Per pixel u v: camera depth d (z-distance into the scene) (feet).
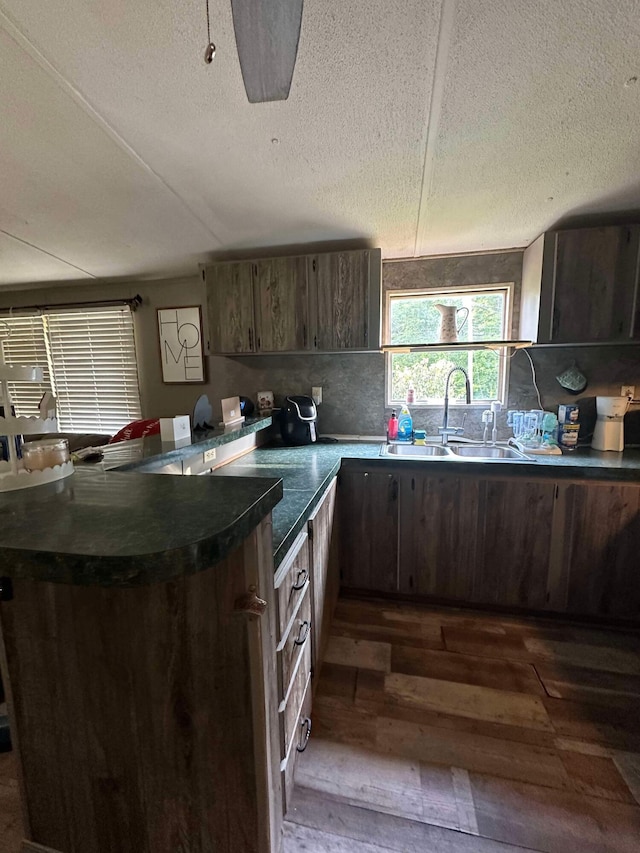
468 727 4.94
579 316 7.15
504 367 8.70
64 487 3.15
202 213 6.52
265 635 2.97
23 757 3.22
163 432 5.85
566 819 3.89
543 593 7.06
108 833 3.22
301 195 5.94
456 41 3.21
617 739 4.75
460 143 4.66
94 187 5.60
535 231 7.42
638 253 6.84
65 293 11.16
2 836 3.77
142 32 3.08
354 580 7.86
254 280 8.40
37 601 2.95
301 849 3.67
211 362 10.43
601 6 2.92
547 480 6.82
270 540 3.15
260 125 4.28
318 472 6.50
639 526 6.51
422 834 3.78
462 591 7.43
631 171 5.35
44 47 3.19
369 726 4.97
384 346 7.93
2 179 5.32
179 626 2.86
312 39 3.17
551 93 3.83
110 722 3.04
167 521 2.37
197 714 2.96
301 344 8.29
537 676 5.77
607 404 7.61
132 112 4.02
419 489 7.38
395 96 3.84
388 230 7.36
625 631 6.81
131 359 10.99
